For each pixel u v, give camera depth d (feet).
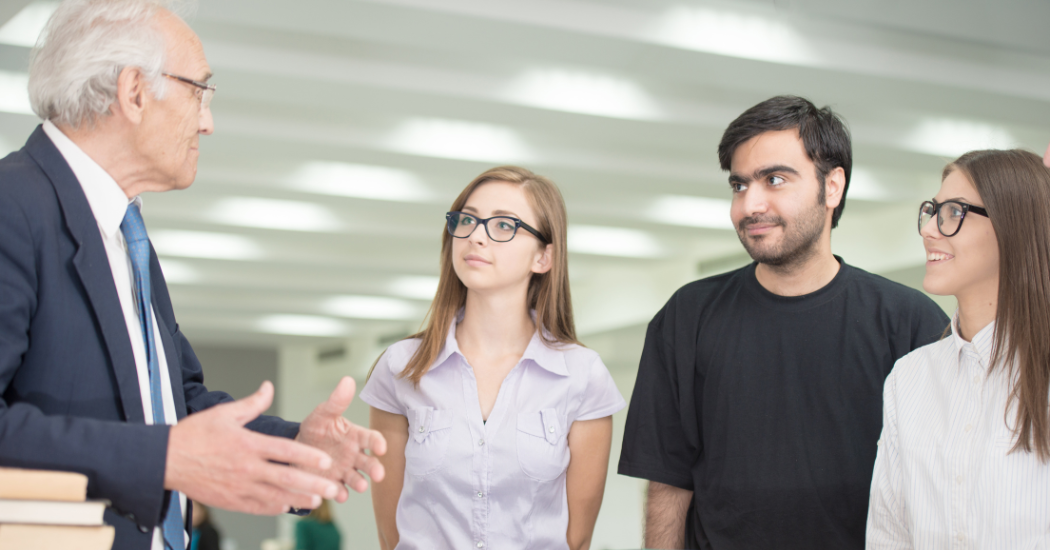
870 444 6.39
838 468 6.39
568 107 16.97
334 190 22.81
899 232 25.99
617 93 17.33
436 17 12.91
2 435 3.48
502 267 6.17
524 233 6.26
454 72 16.19
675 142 19.12
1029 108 16.94
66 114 4.30
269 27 13.16
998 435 4.83
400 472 6.54
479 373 6.38
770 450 6.57
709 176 22.36
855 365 6.51
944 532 4.95
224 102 18.20
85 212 4.26
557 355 6.42
